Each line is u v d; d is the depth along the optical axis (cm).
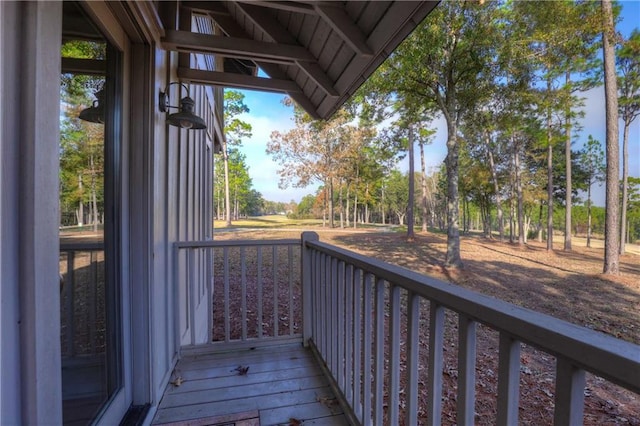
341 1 172
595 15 712
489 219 1748
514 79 890
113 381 142
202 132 409
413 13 152
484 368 279
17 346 67
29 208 68
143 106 157
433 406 89
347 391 159
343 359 169
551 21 773
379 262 129
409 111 1028
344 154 1866
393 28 162
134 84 156
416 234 1719
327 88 244
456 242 872
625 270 767
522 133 1184
